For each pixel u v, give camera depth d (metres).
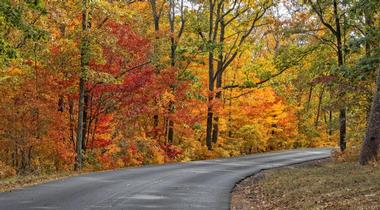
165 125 32.88
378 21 25.05
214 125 38.81
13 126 22.52
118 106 26.59
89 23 23.47
